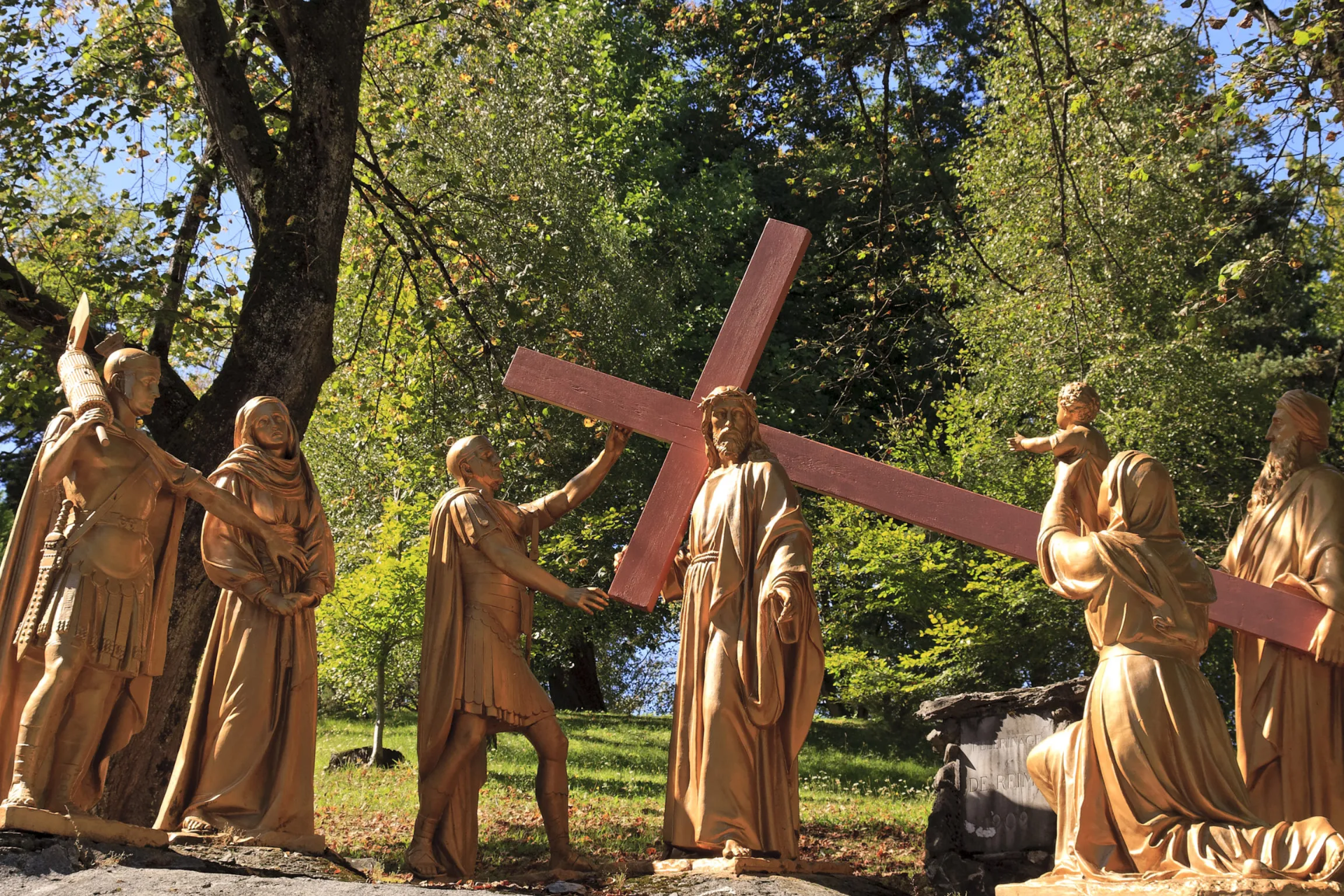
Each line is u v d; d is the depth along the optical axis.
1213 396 16.94
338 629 14.28
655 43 24.09
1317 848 4.67
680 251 22.17
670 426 6.71
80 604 5.48
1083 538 5.53
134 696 5.79
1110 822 5.17
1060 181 11.85
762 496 6.14
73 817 5.15
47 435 5.71
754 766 5.82
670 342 20.61
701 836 5.70
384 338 13.75
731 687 5.84
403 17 13.55
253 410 6.45
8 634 5.55
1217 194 15.40
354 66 10.03
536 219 16.12
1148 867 4.96
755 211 22.98
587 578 18.14
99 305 10.80
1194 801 5.02
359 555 15.52
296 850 5.77
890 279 18.34
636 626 20.44
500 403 13.27
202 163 10.77
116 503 5.68
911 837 11.87
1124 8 13.56
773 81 15.16
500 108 18.00
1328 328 21.45
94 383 5.80
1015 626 16.94
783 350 21.16
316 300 9.57
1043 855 8.80
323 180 9.80
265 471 6.30
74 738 5.45
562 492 6.88
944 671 17.64
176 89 11.70
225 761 5.87
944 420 19.45
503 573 6.61
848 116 16.88
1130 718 5.13
